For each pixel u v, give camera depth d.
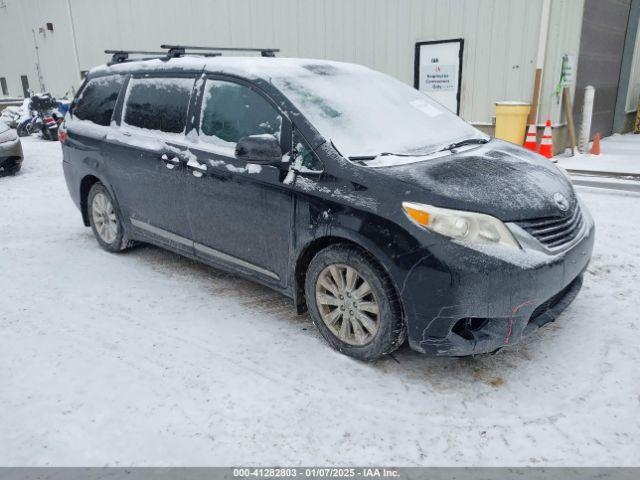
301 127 3.16
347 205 2.88
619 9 11.27
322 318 3.18
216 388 2.84
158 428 2.54
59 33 18.56
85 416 2.63
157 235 4.30
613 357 3.06
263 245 3.42
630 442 2.40
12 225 5.98
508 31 8.99
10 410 2.69
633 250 4.72
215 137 3.68
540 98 9.02
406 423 2.55
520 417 2.58
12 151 8.67
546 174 3.24
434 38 9.90
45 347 3.29
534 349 3.17
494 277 2.57
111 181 4.55
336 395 2.77
